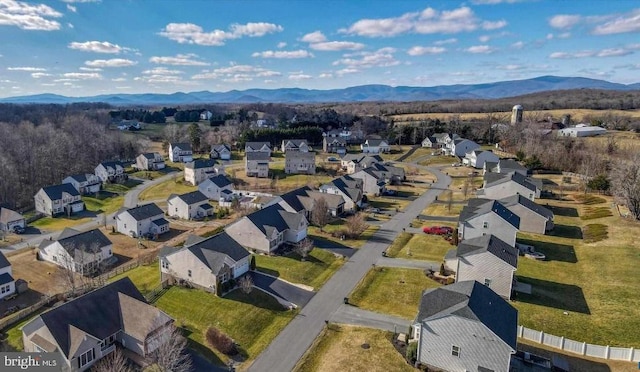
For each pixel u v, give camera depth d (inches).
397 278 1737.2
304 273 1786.4
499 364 1087.0
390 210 2827.3
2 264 1747.0
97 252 2006.6
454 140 4884.4
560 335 1310.3
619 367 1149.7
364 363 1179.3
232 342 1268.5
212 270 1574.8
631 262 1769.2
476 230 2062.0
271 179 3922.2
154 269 1857.8
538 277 1742.1
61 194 3083.2
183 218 2859.3
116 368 1111.6
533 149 4050.2
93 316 1255.5
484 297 1228.5
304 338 1317.7
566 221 2464.3
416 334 1256.8
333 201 2674.7
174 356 1115.3
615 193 2498.8
